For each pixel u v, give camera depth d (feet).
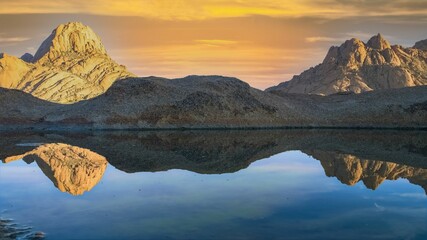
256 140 223.51
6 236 57.77
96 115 332.80
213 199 80.64
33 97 410.52
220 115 349.41
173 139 229.04
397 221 66.03
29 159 142.41
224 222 64.95
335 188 91.86
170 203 77.25
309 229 61.67
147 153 159.74
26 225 63.46
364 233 60.03
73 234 58.90
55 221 65.51
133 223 64.34
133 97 358.23
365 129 334.65
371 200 80.43
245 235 58.70
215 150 171.53
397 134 274.36
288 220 66.28
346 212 71.31
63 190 90.38
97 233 59.41
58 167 124.57
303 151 166.91
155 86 373.40
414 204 77.36
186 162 134.51
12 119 338.75
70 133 280.10
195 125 336.70
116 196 83.56
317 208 73.92
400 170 117.39
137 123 330.34
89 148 176.96
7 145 189.98
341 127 353.51
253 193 86.17
